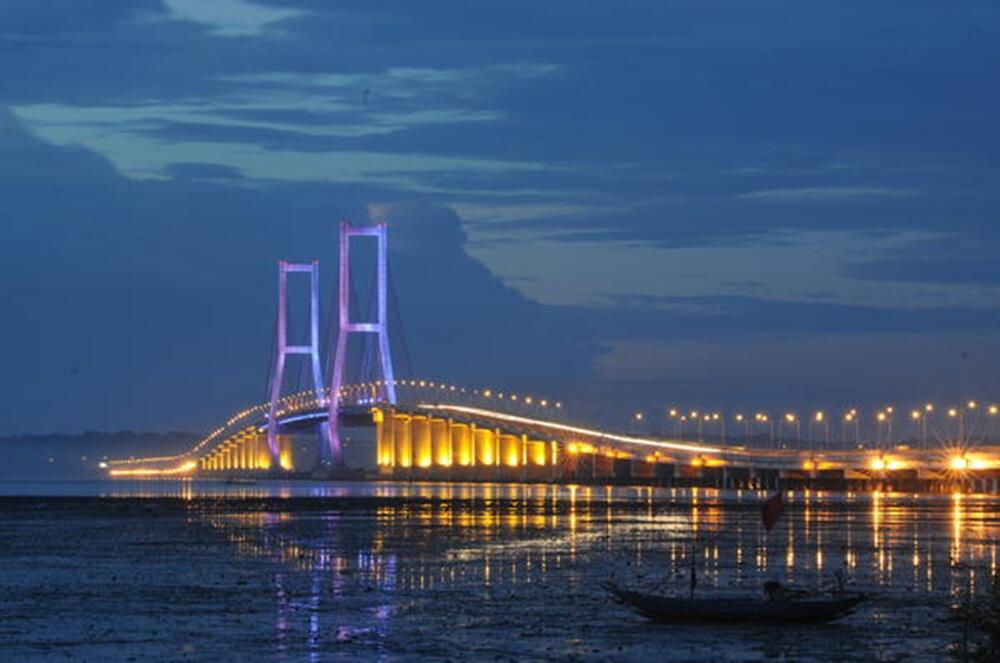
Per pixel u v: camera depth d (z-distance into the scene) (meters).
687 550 108.19
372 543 115.06
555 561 97.81
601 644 60.34
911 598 75.94
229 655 57.97
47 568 92.00
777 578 86.94
